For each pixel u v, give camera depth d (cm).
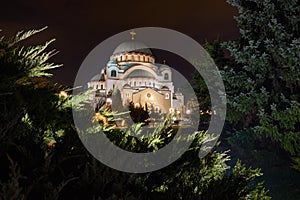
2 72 288
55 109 299
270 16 1285
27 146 229
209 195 286
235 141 1418
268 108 1344
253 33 1387
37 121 272
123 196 214
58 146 247
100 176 213
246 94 1330
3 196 154
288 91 1354
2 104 259
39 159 218
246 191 326
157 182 286
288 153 1356
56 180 215
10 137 215
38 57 315
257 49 1362
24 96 286
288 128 1198
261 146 1435
